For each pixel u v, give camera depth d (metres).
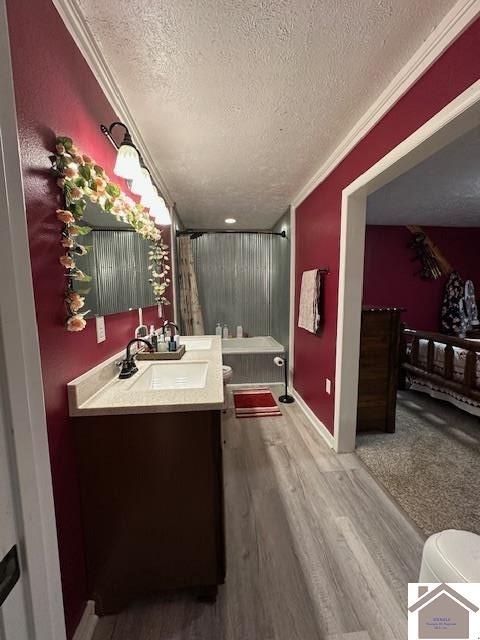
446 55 1.06
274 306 4.14
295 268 3.12
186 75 1.26
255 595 1.12
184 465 1.05
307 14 0.99
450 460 2.01
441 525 1.45
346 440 2.10
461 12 0.96
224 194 2.82
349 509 1.56
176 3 0.94
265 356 3.56
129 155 1.21
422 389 3.03
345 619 1.04
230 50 1.12
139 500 1.05
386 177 1.54
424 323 4.34
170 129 1.67
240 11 0.97
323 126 1.67
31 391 0.49
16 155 0.49
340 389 2.05
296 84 1.32
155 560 1.09
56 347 0.90
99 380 1.15
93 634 1.01
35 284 0.80
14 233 0.47
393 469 1.91
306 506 1.58
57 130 0.90
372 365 2.34
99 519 1.05
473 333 4.18
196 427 1.03
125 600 1.09
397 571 1.21
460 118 1.04
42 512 0.51
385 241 4.21
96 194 1.06
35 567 0.46
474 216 3.74
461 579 0.66
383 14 0.99
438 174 2.38
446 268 4.30
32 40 0.78
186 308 3.72
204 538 1.09
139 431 1.02
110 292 1.33
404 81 1.25
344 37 1.07
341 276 1.99
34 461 0.47
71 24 0.97
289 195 2.89
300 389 3.00
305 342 2.80
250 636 0.99
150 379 1.55
